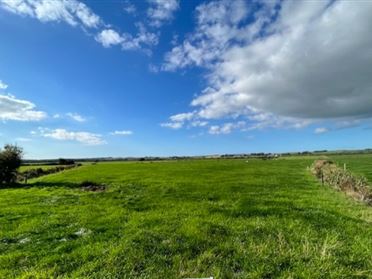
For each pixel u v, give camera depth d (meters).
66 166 85.81
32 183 36.38
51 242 11.30
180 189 26.66
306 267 8.62
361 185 23.06
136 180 36.69
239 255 9.58
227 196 22.03
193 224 13.11
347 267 8.66
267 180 34.59
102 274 8.44
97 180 37.81
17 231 12.77
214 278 8.12
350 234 11.80
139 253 9.74
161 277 8.28
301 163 77.50
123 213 16.19
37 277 8.16
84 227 13.28
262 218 14.49
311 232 11.88
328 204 18.52
